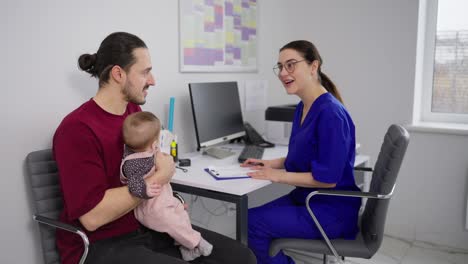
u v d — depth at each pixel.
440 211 2.67
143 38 2.13
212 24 2.52
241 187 1.64
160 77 2.24
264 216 1.73
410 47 2.65
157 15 2.19
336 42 2.92
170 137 2.08
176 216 1.47
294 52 1.80
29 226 1.74
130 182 1.34
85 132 1.35
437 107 2.87
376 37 2.76
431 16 2.77
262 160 2.04
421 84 2.85
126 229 1.47
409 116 2.71
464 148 2.55
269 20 3.02
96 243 1.40
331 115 1.67
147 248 1.45
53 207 1.59
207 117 2.28
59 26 1.77
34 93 1.71
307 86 1.82
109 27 1.97
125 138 1.39
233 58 2.71
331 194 1.62
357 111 2.90
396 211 2.82
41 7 1.71
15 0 1.62
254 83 2.94
